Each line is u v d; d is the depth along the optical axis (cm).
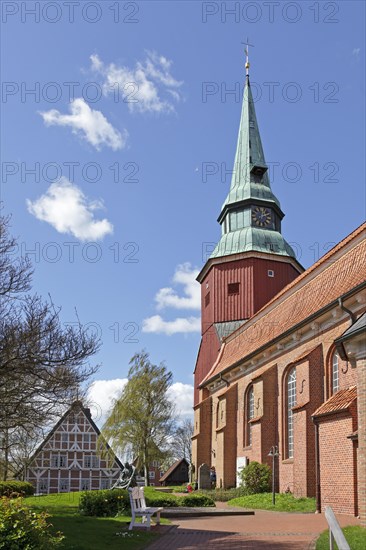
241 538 1307
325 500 1950
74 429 5859
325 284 2766
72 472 5762
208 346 4669
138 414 5172
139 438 5125
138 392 5250
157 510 1523
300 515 1877
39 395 1902
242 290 4500
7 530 850
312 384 2469
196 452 4241
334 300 2338
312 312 2677
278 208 4762
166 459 5247
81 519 1661
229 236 4706
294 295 3212
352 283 2380
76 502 2414
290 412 2881
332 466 1925
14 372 1778
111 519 1686
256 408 3081
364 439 1357
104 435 5197
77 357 1858
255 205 4728
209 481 3784
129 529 1464
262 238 4603
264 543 1209
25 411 1900
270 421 2995
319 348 2533
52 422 2081
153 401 5244
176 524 1631
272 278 4512
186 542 1261
